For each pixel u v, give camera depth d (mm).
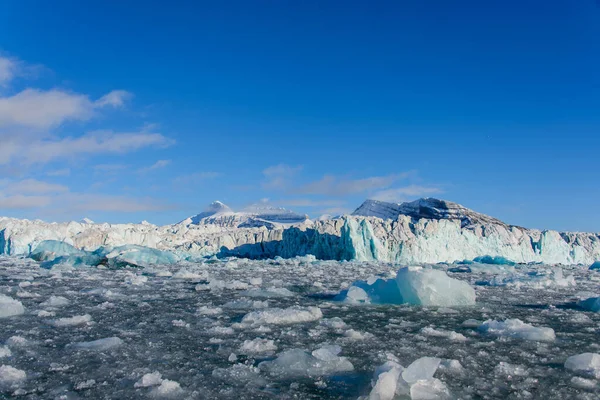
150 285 13305
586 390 3988
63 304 8938
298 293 11594
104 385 4027
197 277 16641
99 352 5156
